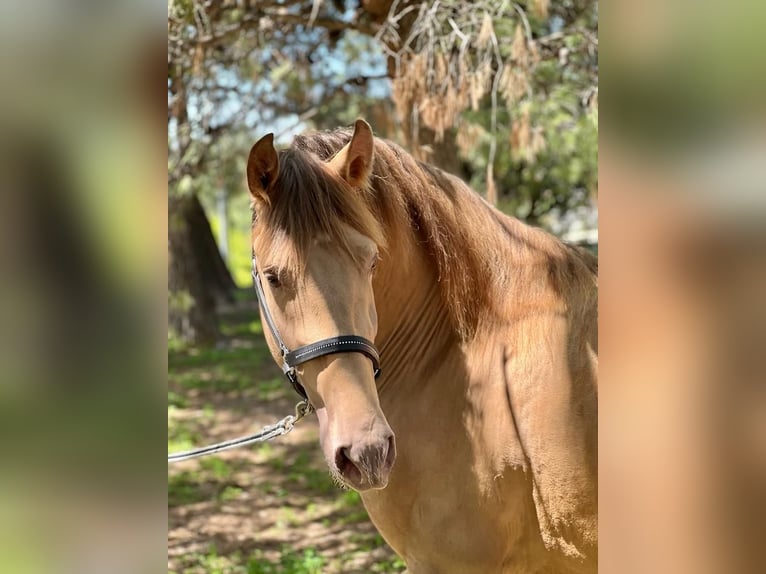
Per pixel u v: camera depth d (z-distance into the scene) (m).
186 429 6.44
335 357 1.52
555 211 11.77
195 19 4.11
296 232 1.54
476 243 1.92
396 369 1.96
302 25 4.98
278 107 5.75
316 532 4.26
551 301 1.84
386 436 1.47
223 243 24.19
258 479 5.24
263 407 7.22
